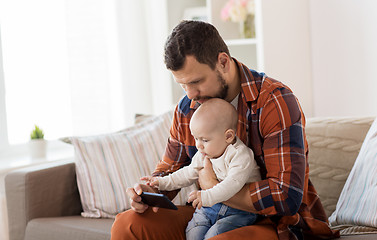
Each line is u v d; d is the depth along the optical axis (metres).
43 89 3.12
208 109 1.48
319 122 2.09
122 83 3.39
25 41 3.04
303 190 1.43
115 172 2.24
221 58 1.44
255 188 1.42
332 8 2.88
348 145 1.96
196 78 1.42
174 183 1.61
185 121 1.68
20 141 3.05
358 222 1.63
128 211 1.58
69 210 2.27
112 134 2.39
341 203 1.78
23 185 2.12
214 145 1.48
